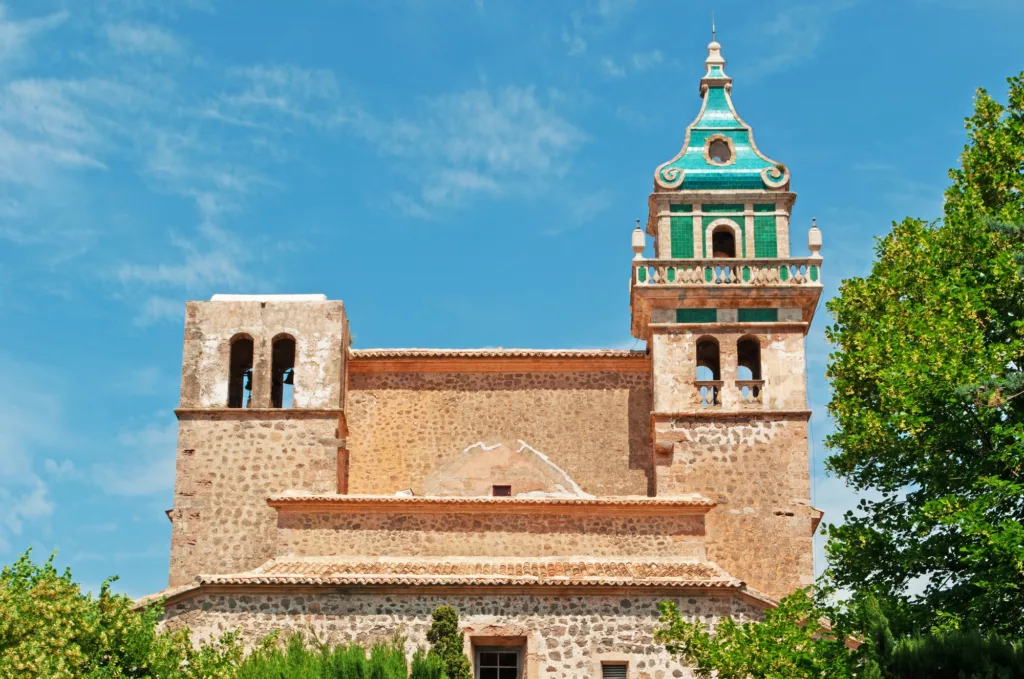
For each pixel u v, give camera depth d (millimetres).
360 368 46375
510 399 46125
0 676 29688
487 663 37469
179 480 43531
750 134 47500
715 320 44875
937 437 34219
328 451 43719
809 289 44656
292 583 37469
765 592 42281
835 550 34938
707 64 49125
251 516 43250
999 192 37562
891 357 35594
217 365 44469
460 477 45344
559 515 40875
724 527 42938
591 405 46000
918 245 38312
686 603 37625
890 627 31391
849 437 35625
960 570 34062
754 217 46188
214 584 37469
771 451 43625
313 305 44969
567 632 37281
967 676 28719
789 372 44344
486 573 38594
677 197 46312
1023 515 33344
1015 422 33688
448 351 46156
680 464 43562
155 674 32250
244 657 35812
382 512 40875
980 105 39406
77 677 30891
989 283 35469
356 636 37250
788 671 32656
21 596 31969
